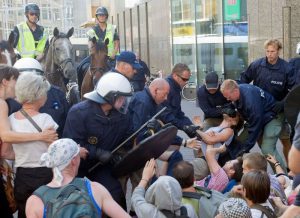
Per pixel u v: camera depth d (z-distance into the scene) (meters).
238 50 17.92
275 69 7.77
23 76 4.72
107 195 3.81
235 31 17.89
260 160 4.93
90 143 5.08
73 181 3.78
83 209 3.53
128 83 5.04
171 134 5.18
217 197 4.61
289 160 3.30
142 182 4.82
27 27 9.54
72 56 8.65
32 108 4.76
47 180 4.72
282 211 4.36
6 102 4.84
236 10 17.86
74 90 8.26
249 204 4.14
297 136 3.25
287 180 5.56
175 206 4.11
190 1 20.25
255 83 8.01
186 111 16.53
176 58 21.83
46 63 8.91
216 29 18.67
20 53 9.55
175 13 21.59
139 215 4.23
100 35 10.35
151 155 5.14
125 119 5.16
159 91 5.88
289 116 4.50
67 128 5.05
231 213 3.54
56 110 5.72
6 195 4.94
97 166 5.23
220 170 5.53
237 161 5.43
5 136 4.63
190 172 4.62
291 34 12.07
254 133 6.94
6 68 4.92
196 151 7.19
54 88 5.81
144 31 29.28
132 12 32.22
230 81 6.96
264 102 7.43
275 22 12.43
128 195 7.17
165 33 23.89
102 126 5.03
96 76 8.04
